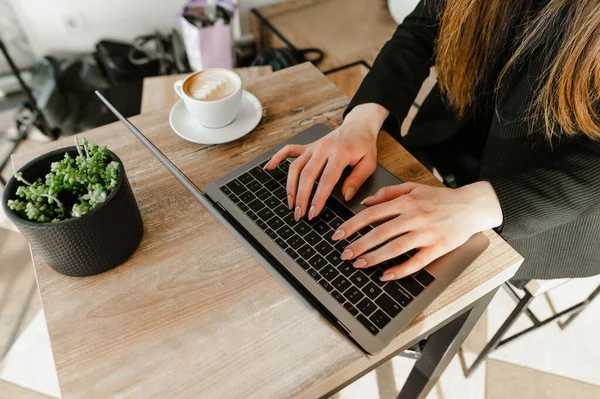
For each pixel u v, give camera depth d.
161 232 0.74
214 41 2.00
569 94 0.77
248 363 0.60
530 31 0.84
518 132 0.91
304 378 0.58
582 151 0.84
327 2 2.29
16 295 1.53
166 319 0.64
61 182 0.64
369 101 0.94
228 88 0.89
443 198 0.75
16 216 0.61
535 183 0.80
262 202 0.77
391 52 1.03
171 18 2.26
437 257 0.68
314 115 0.95
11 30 2.07
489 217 0.75
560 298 1.52
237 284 0.68
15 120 1.97
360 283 0.66
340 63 1.95
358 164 0.81
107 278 0.68
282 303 0.66
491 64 0.96
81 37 2.18
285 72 1.05
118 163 0.65
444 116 1.19
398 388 1.34
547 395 1.34
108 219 0.63
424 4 1.09
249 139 0.90
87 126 1.94
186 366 0.60
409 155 0.87
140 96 2.00
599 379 1.37
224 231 0.74
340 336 0.62
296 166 0.79
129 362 0.60
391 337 0.61
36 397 1.32
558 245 0.96
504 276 0.70
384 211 0.71
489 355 1.41
